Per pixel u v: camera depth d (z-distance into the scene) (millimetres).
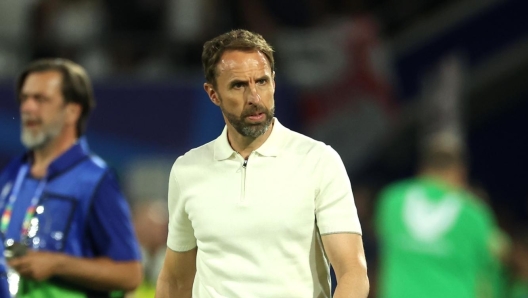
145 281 22734
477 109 35844
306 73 32719
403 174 33781
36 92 15727
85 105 16203
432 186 23234
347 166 32281
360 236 11859
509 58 34375
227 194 12008
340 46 33000
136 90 30422
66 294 15055
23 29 35938
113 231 15242
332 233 11727
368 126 32719
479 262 23109
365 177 33281
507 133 36625
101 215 15227
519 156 36656
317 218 11898
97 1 36094
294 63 33094
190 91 30297
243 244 11828
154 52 35219
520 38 34500
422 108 32500
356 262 11617
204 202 12109
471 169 36875
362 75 32969
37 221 15227
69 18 35656
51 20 35812
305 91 32094
